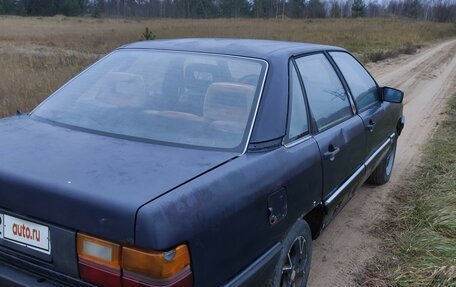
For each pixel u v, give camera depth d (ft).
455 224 13.61
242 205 7.17
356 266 12.04
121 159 7.39
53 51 71.46
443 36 168.14
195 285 6.34
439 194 16.30
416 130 27.37
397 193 17.16
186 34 123.34
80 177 6.72
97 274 6.21
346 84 12.89
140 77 9.95
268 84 9.15
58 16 288.92
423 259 11.99
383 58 72.74
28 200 6.66
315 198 9.80
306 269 10.02
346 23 194.59
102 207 6.12
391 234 13.85
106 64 10.75
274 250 8.21
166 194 6.31
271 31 136.36
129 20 254.68
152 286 5.93
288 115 9.16
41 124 9.11
